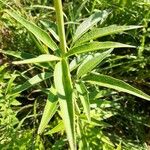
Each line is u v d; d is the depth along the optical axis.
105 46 0.25
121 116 0.36
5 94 0.32
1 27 0.37
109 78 0.26
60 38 0.25
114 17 0.37
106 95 0.33
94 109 0.32
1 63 0.36
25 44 0.37
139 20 0.36
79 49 0.25
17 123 0.33
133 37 0.36
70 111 0.23
